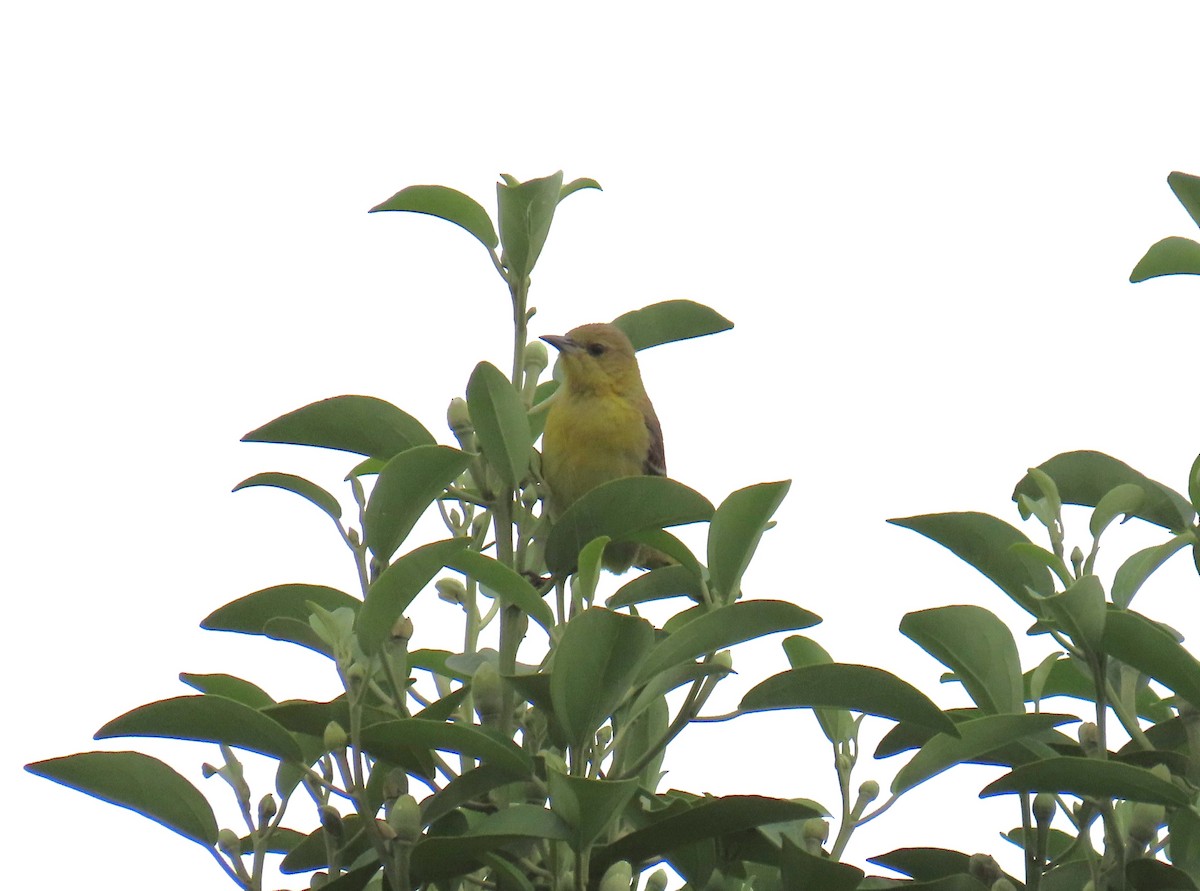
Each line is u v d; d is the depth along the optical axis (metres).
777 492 8.58
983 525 8.68
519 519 9.31
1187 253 9.52
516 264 9.62
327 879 8.45
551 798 7.33
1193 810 7.66
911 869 9.23
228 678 9.05
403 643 8.74
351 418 8.95
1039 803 8.48
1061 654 9.16
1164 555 8.55
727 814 7.64
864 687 7.87
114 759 8.03
